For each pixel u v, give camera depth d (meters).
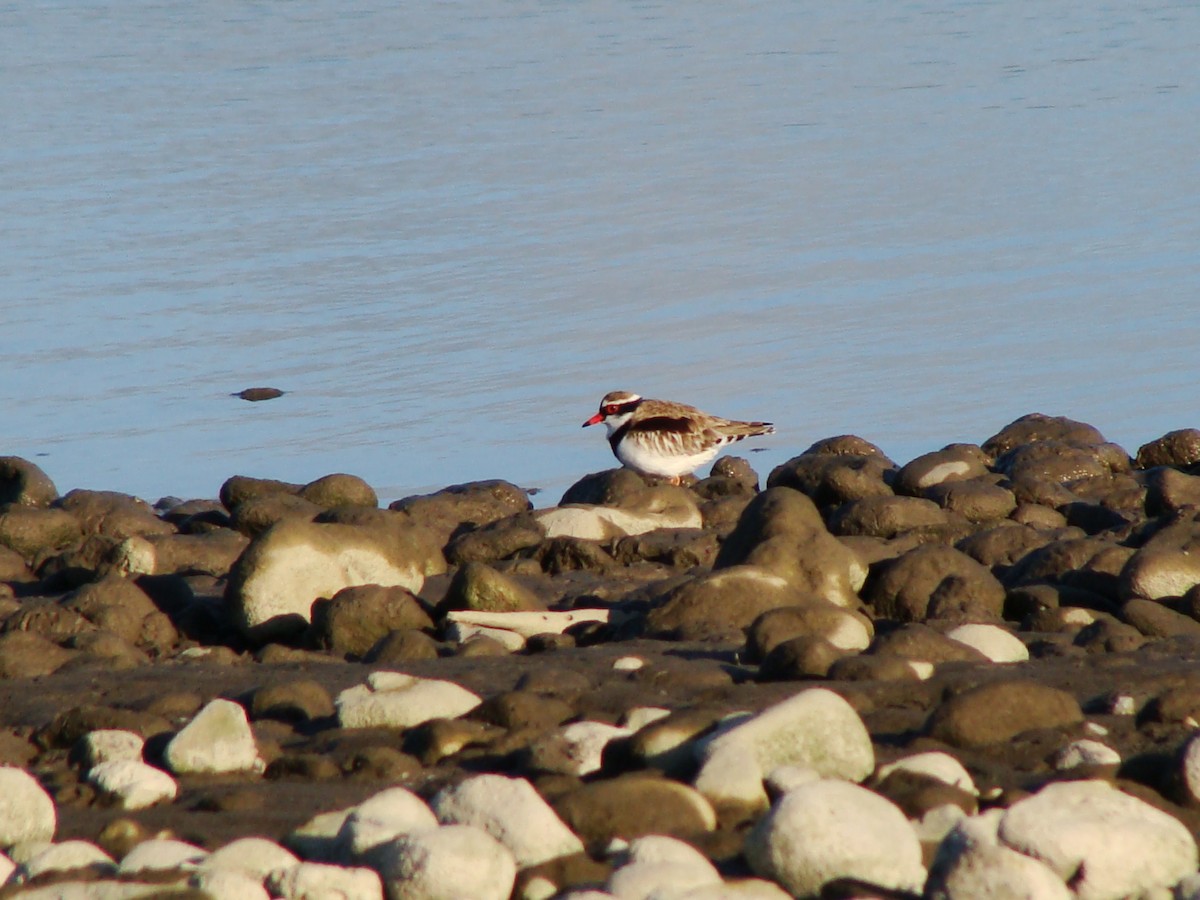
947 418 18.73
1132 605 9.31
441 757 6.77
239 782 6.66
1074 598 9.91
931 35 47.31
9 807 5.95
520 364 20.81
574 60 44.19
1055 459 14.47
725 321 22.33
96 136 34.28
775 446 18.19
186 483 17.28
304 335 21.89
